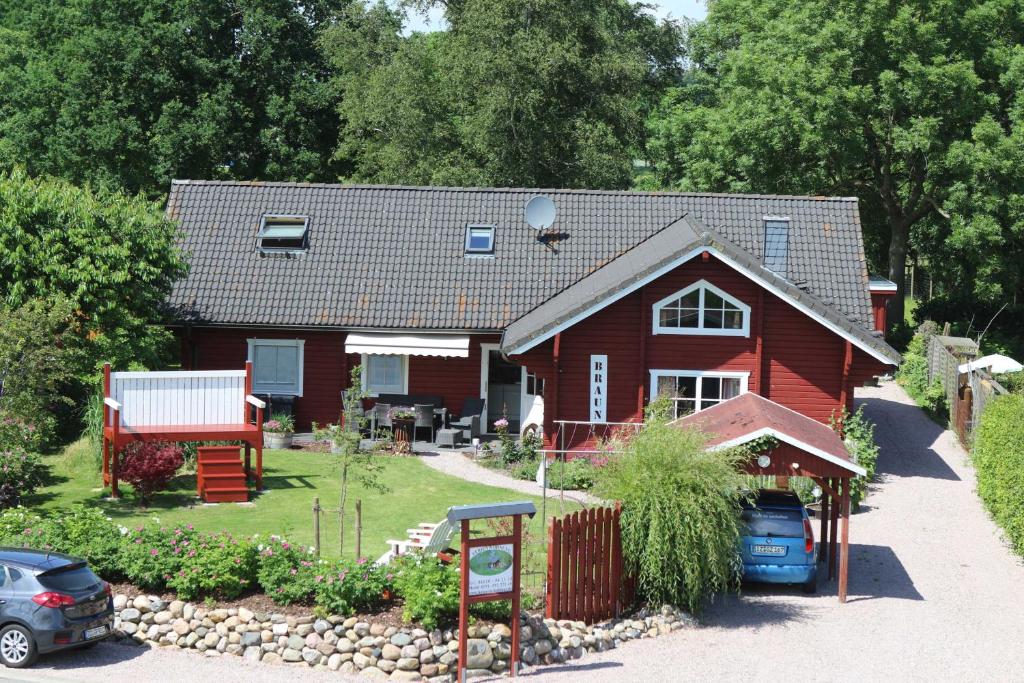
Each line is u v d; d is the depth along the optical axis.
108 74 53.16
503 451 31.20
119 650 17.67
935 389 42.28
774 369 31.52
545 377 31.58
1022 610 21.14
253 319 34.34
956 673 17.84
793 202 37.06
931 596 21.91
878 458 34.22
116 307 31.00
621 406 31.62
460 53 54.00
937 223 59.88
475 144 54.25
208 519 24.09
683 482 19.69
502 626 17.59
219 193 37.84
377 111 55.62
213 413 26.94
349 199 37.72
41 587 16.67
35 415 25.78
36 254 30.28
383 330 34.22
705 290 31.38
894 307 57.81
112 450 26.05
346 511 25.28
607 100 55.97
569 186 55.19
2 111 53.28
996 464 26.91
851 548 25.27
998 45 51.69
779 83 50.94
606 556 19.58
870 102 51.03
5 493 24.23
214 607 17.94
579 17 55.62
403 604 17.86
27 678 16.22
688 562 19.48
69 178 50.84
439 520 24.89
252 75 58.69
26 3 58.34
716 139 53.09
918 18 50.47
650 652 18.58
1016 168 47.97
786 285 30.55
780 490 24.45
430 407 33.38
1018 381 39.31
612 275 32.50
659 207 37.28
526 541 21.44
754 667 17.92
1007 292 59.78
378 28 61.53
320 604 17.64
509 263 35.88
